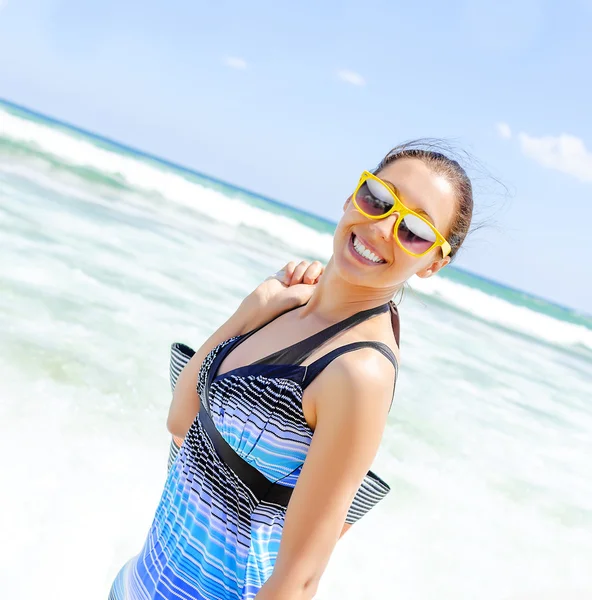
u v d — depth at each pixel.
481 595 4.53
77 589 3.58
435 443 7.02
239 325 2.06
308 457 1.58
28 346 6.05
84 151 25.34
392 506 5.40
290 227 25.97
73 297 7.92
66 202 16.08
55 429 4.91
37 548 3.77
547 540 5.63
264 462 1.70
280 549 1.61
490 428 8.20
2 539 3.75
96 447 4.86
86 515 4.15
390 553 4.73
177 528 1.86
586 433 9.52
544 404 10.57
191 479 1.85
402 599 4.25
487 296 27.81
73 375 5.77
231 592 1.74
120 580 2.05
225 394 1.75
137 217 17.39
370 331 1.70
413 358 10.78
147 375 6.21
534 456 7.66
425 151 1.84
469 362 12.04
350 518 2.00
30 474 4.35
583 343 24.19
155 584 1.84
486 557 5.05
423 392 8.88
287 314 1.95
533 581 4.91
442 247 1.81
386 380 1.58
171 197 24.67
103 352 6.45
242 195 26.61
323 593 4.11
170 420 2.20
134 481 4.61
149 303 8.71
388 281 1.71
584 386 14.16
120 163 25.34
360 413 1.52
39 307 7.19
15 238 10.09
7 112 30.91
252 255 17.00
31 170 20.91
